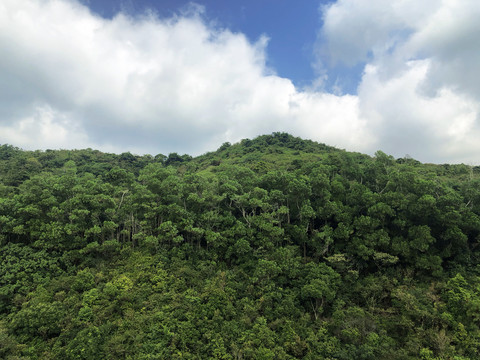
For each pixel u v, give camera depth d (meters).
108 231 38.41
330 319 32.59
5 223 34.38
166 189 42.69
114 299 30.73
